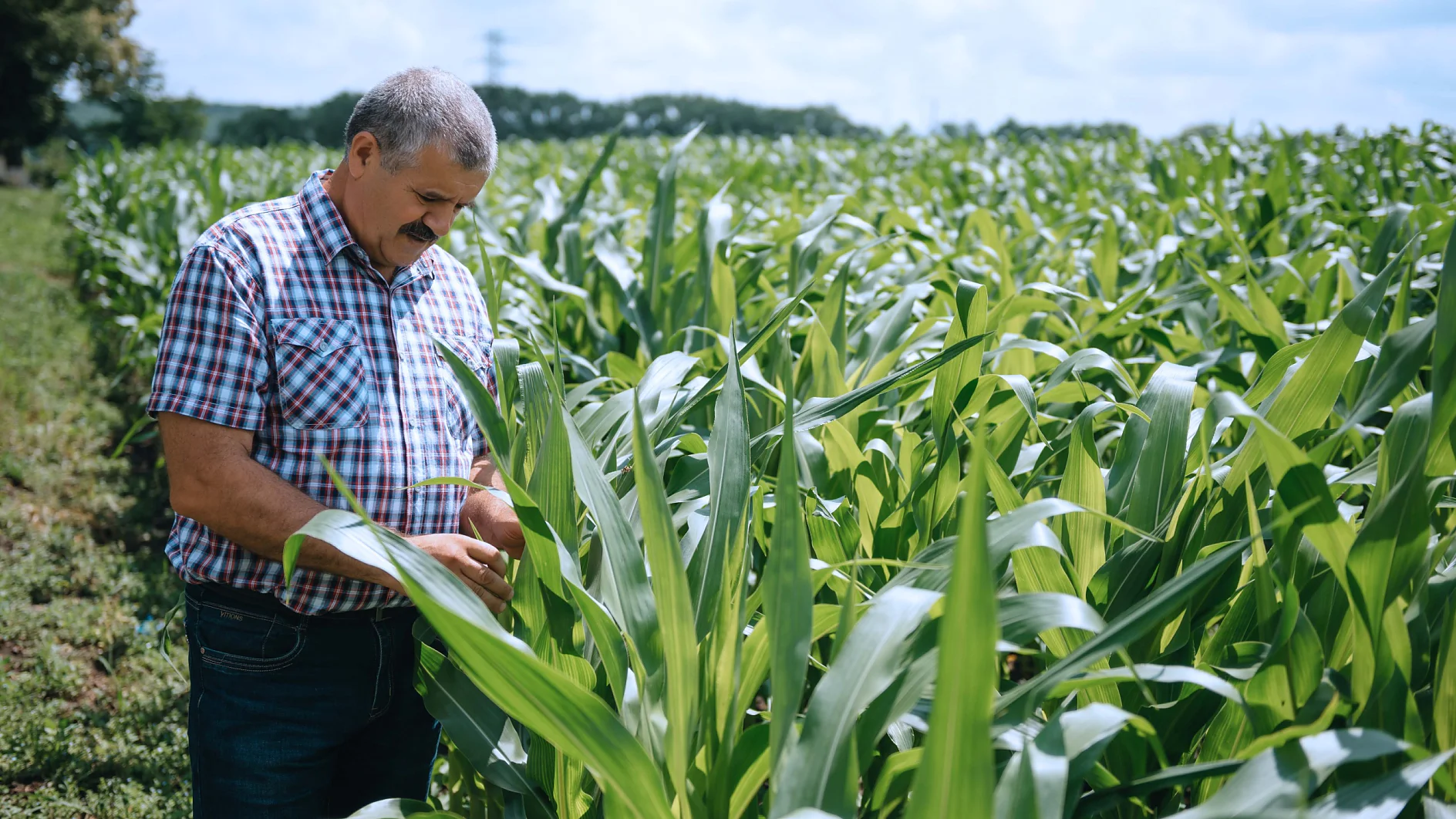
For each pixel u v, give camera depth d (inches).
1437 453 51.9
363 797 82.5
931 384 100.9
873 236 174.6
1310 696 48.6
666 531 47.5
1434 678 48.8
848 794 40.5
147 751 118.8
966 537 31.9
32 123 1646.2
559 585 58.5
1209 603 61.7
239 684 70.9
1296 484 46.6
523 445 68.4
